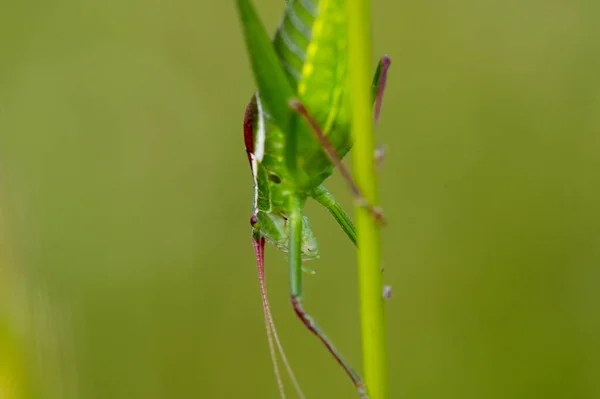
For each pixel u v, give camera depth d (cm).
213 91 17
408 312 17
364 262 13
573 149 17
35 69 18
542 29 17
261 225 15
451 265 17
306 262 17
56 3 18
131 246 18
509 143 17
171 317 17
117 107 18
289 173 14
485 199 17
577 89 17
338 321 17
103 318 17
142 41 18
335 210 15
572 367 17
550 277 17
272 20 17
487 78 17
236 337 17
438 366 17
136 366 17
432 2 17
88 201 18
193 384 17
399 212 17
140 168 18
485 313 17
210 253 17
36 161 18
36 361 13
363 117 13
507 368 17
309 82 14
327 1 13
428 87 17
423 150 17
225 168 17
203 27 17
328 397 17
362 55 13
